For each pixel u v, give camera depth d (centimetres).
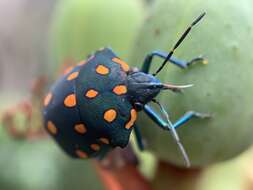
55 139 6
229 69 6
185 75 6
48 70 8
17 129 8
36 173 10
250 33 6
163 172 6
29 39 15
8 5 15
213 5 6
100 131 6
